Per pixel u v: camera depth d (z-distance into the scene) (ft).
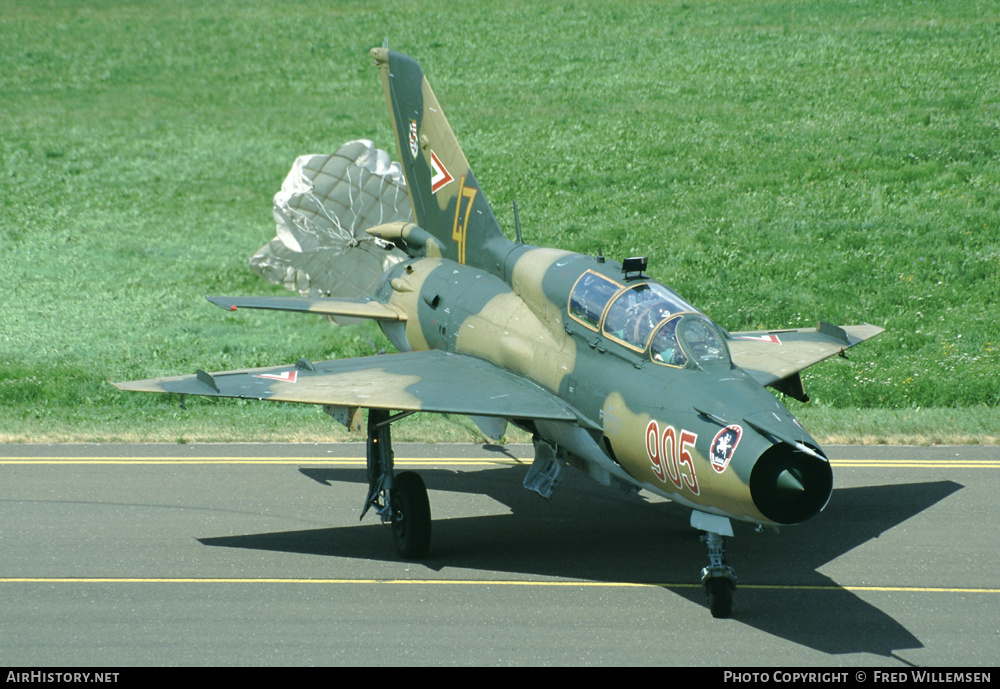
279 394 127.24
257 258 302.25
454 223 166.09
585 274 127.85
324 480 163.02
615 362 117.91
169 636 104.99
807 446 96.68
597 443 118.01
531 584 119.03
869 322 263.29
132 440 186.91
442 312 155.53
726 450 98.89
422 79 170.91
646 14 633.61
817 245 320.09
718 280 298.15
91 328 278.67
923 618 107.96
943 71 476.54
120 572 123.44
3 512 145.48
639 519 144.05
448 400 122.83
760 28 582.76
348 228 288.10
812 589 116.47
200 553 130.31
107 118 497.87
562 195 376.89
